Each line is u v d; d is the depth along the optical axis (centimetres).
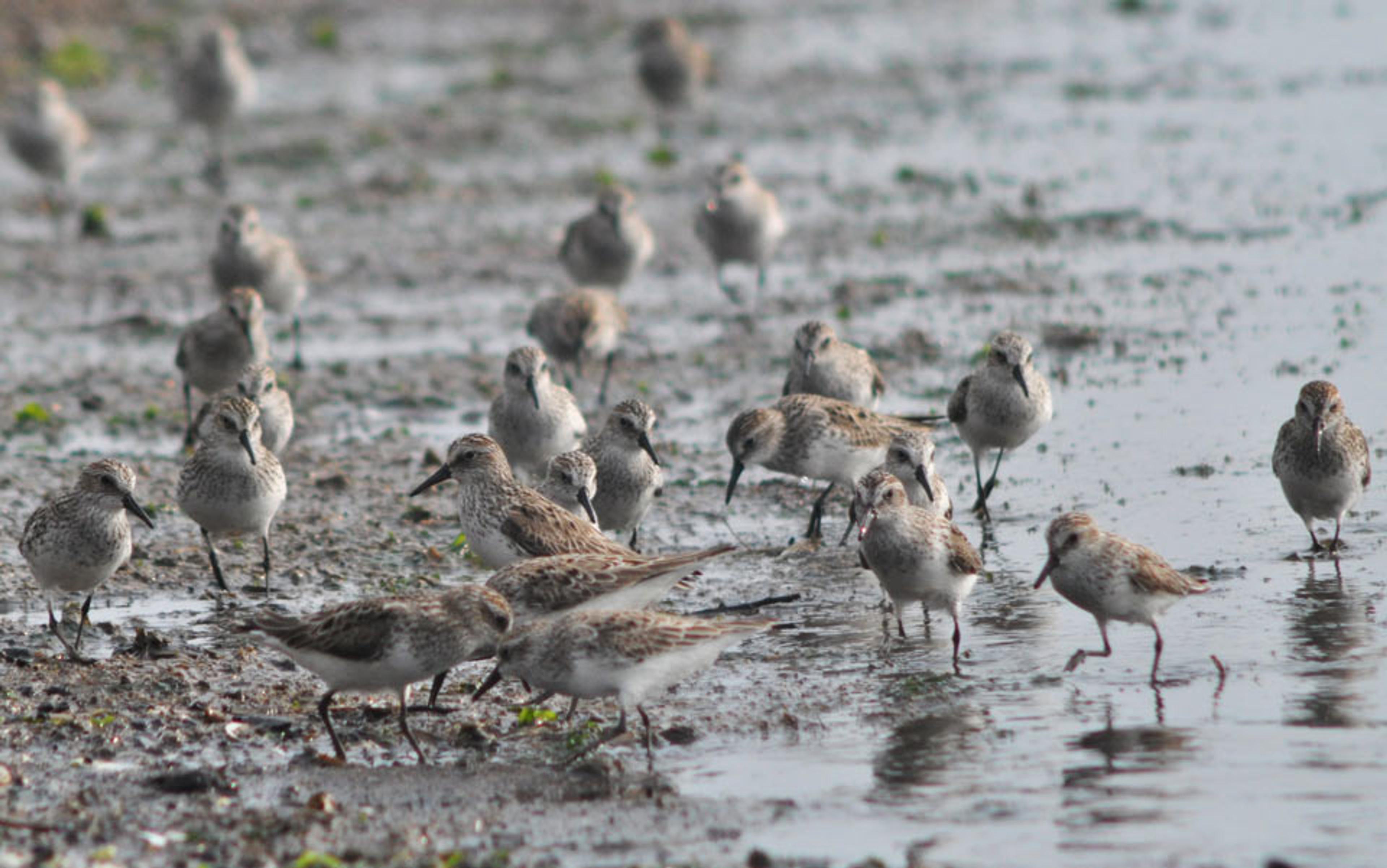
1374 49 4553
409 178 3484
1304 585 1381
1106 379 2089
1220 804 976
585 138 3894
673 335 2470
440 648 1113
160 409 2131
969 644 1302
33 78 4181
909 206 3203
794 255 2917
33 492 1759
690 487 1795
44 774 1076
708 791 1033
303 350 2433
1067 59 4700
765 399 2128
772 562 1551
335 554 1584
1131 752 1062
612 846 956
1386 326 2222
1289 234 2794
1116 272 2636
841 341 2030
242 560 1569
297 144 3825
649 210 3288
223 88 3547
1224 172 3300
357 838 975
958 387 1747
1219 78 4303
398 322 2566
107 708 1197
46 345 2458
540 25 5247
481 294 2719
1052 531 1216
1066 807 983
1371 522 1544
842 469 1652
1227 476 1702
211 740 1139
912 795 1014
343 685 1120
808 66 4728
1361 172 3222
